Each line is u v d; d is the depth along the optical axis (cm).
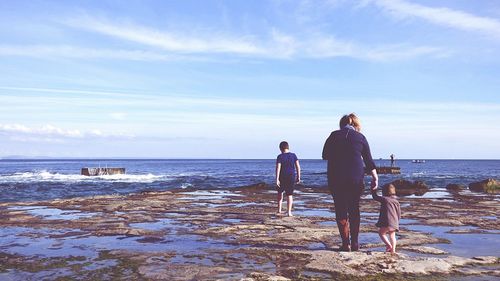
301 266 570
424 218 1084
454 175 5481
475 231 872
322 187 2652
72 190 2688
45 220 1042
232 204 1456
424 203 1495
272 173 6316
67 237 802
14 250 680
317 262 580
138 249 687
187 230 880
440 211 1247
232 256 632
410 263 570
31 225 958
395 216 650
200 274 531
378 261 584
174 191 2250
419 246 700
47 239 782
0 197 2209
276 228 897
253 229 887
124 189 2798
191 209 1279
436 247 707
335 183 658
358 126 695
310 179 4306
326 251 644
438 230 891
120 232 853
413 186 2500
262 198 1720
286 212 1189
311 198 1769
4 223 991
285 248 688
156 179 4200
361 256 607
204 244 727
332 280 507
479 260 595
